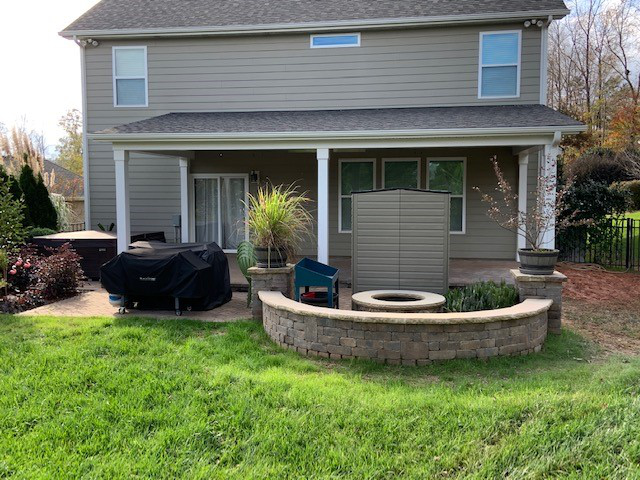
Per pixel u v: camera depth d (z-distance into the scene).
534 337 5.84
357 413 3.96
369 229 7.80
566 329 6.83
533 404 3.98
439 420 3.82
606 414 3.74
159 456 3.44
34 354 5.46
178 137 9.73
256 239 7.20
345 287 9.89
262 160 13.63
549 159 8.99
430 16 12.01
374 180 13.19
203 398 4.26
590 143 24.27
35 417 3.98
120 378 4.72
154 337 6.26
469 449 3.42
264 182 13.66
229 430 3.75
